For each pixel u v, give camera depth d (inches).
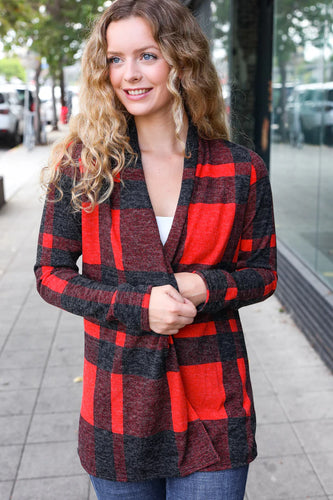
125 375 55.6
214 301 54.8
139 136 57.4
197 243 55.7
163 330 52.4
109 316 53.1
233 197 56.7
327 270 156.9
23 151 760.3
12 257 268.5
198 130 58.5
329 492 102.1
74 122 56.3
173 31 53.6
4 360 158.1
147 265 54.4
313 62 170.9
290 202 199.0
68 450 115.7
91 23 57.7
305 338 167.2
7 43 678.5
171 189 56.9
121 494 58.7
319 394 135.6
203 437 57.2
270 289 59.4
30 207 386.9
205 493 57.5
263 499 100.7
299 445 116.0
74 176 55.1
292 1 193.0
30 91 866.1
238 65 249.3
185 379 57.1
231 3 243.6
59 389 140.6
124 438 56.1
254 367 150.4
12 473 109.0
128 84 54.2
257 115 253.9
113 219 55.2
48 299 56.4
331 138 153.1
